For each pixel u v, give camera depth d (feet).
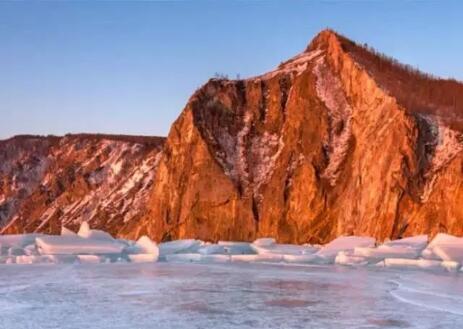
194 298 88.53
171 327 66.49
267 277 120.47
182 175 374.02
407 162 286.05
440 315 74.54
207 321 70.03
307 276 122.42
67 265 142.72
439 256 145.07
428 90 355.97
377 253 156.66
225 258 171.73
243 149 379.14
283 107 390.63
